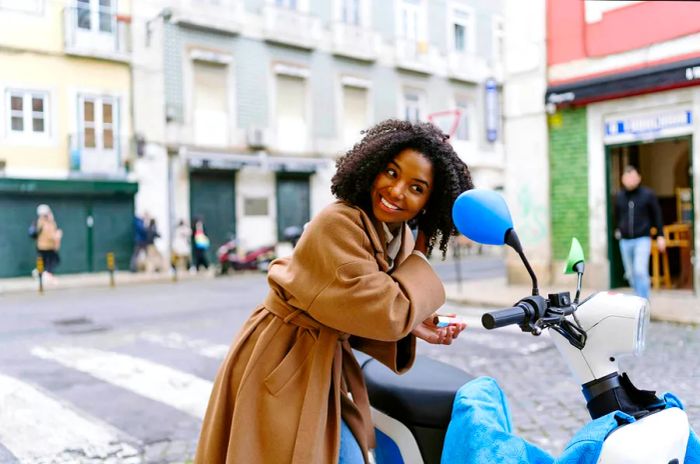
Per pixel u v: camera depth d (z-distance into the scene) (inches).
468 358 227.6
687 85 351.3
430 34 983.6
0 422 168.7
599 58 393.4
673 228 393.7
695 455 66.3
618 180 408.5
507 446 65.6
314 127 863.7
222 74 789.2
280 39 821.9
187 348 267.9
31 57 668.7
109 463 139.6
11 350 273.0
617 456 58.8
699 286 353.7
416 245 77.1
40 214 619.2
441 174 70.8
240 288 545.6
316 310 65.1
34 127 673.0
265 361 68.3
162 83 743.1
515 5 433.1
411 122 72.6
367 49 904.3
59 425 165.8
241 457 65.6
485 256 968.9
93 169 703.1
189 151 754.2
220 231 791.1
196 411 176.9
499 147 1085.1
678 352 222.7
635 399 66.0
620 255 404.2
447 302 377.4
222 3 778.2
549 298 68.2
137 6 723.4
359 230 65.9
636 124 381.1
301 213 860.0
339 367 70.5
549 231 424.5
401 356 72.3
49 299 486.3
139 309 404.8
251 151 810.8
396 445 77.5
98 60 705.6
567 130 415.5
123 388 202.7
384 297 62.8
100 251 716.0
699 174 351.6
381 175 69.7
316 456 65.5
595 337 66.1
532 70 425.4
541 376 200.5
